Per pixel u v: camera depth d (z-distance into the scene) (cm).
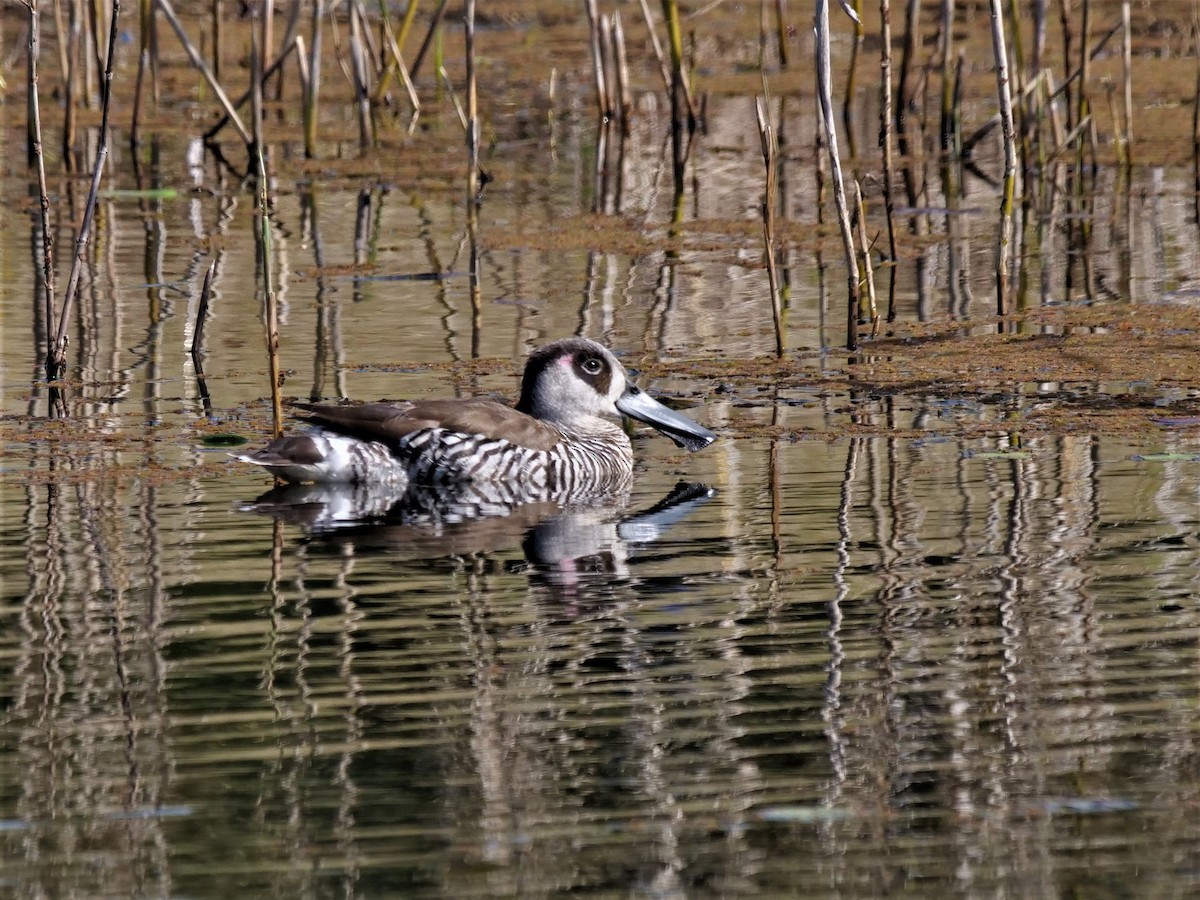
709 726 886
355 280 2114
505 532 1246
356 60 2950
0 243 2311
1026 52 3444
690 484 1370
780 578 1115
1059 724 880
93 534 1224
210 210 2533
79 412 1560
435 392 1608
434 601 1082
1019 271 2125
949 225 2406
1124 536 1178
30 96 1694
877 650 986
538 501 1345
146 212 2516
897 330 1858
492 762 846
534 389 1474
